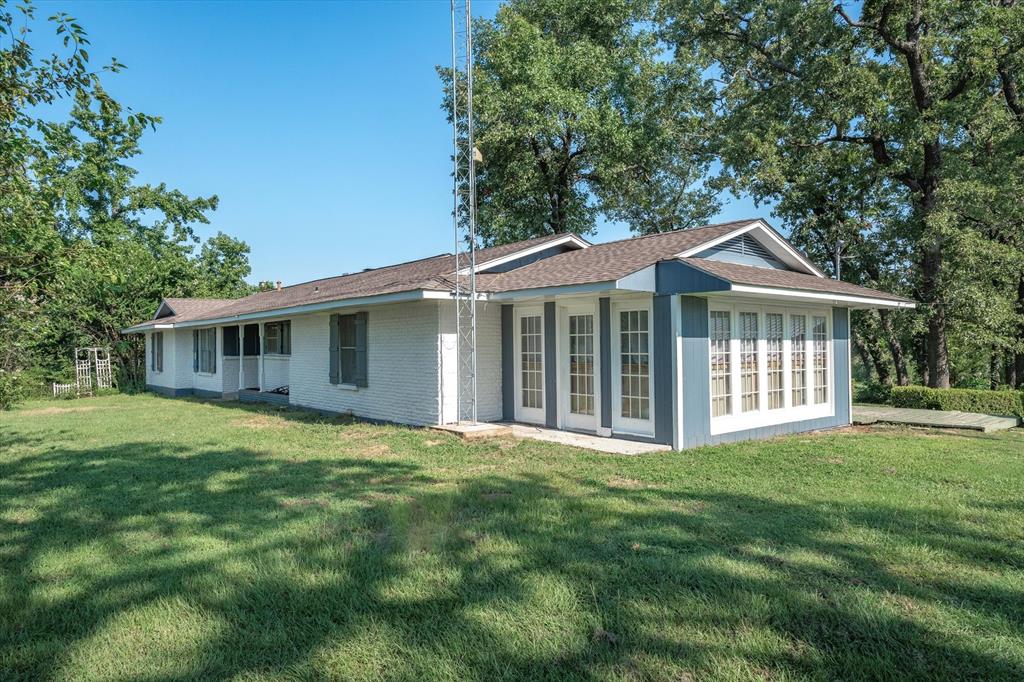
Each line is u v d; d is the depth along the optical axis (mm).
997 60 15773
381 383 12227
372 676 2752
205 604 3496
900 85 17906
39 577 3928
